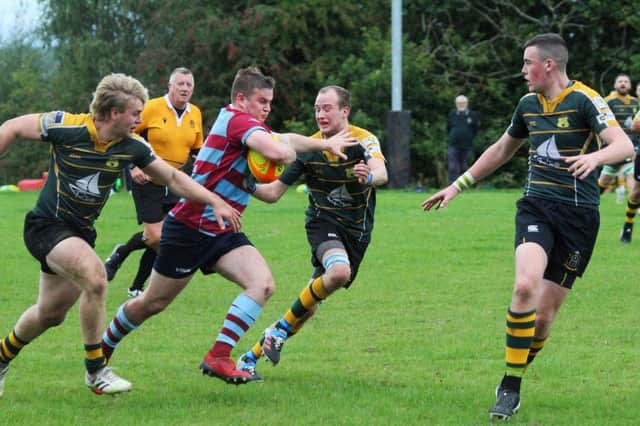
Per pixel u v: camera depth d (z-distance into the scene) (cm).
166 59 6241
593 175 1220
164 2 6241
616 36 6322
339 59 6316
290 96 6225
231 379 1212
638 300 1923
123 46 6862
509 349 1159
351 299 1958
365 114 5947
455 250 2647
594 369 1393
